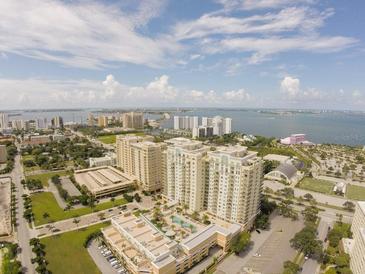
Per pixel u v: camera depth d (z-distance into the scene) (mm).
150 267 100062
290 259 116188
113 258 113750
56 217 154875
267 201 170875
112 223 133375
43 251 118375
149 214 153750
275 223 150375
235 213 135000
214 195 144500
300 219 156000
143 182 199250
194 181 148125
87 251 120438
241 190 129625
